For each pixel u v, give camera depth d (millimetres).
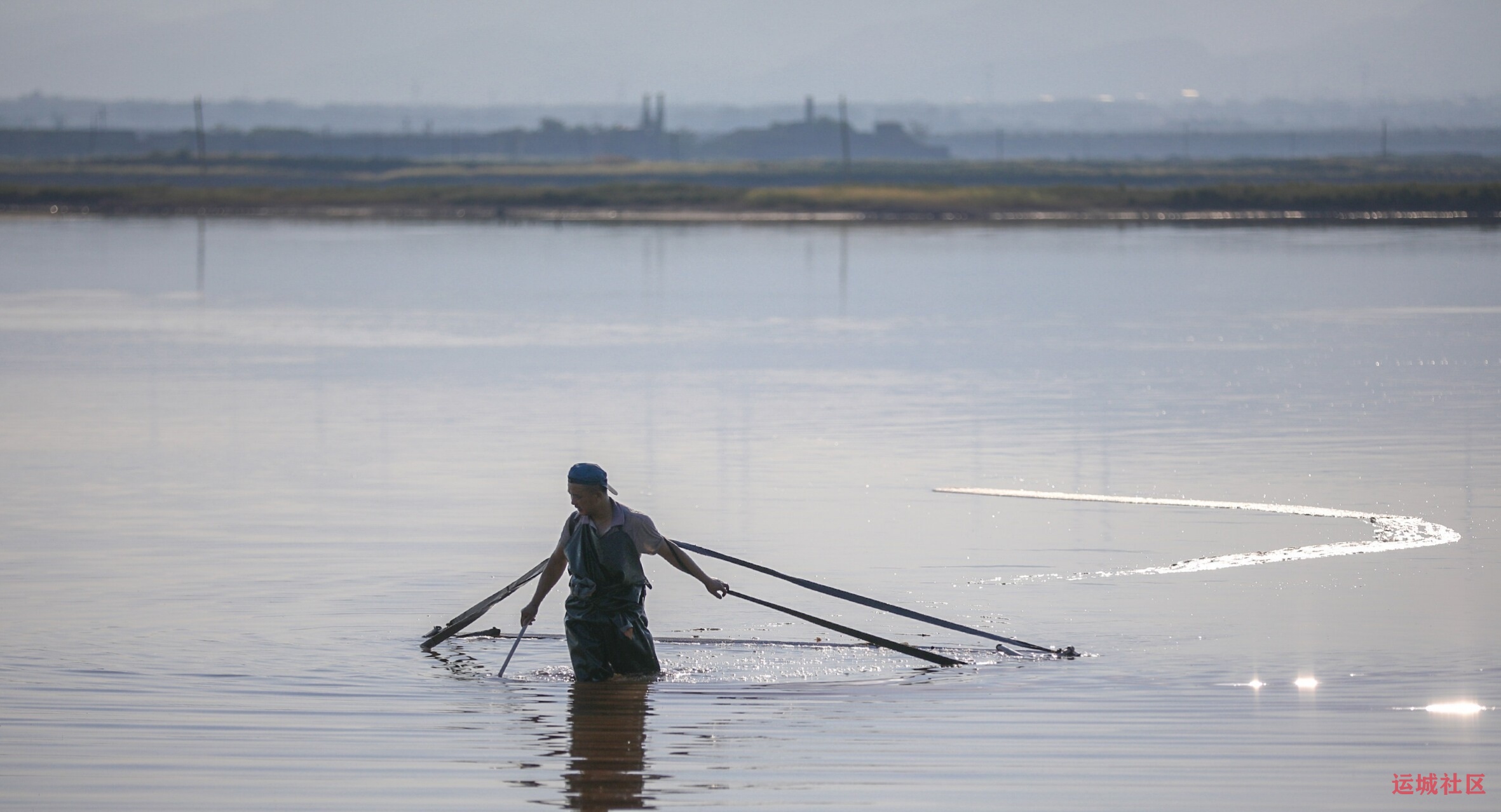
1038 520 53094
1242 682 34938
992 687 35000
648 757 30422
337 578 45562
